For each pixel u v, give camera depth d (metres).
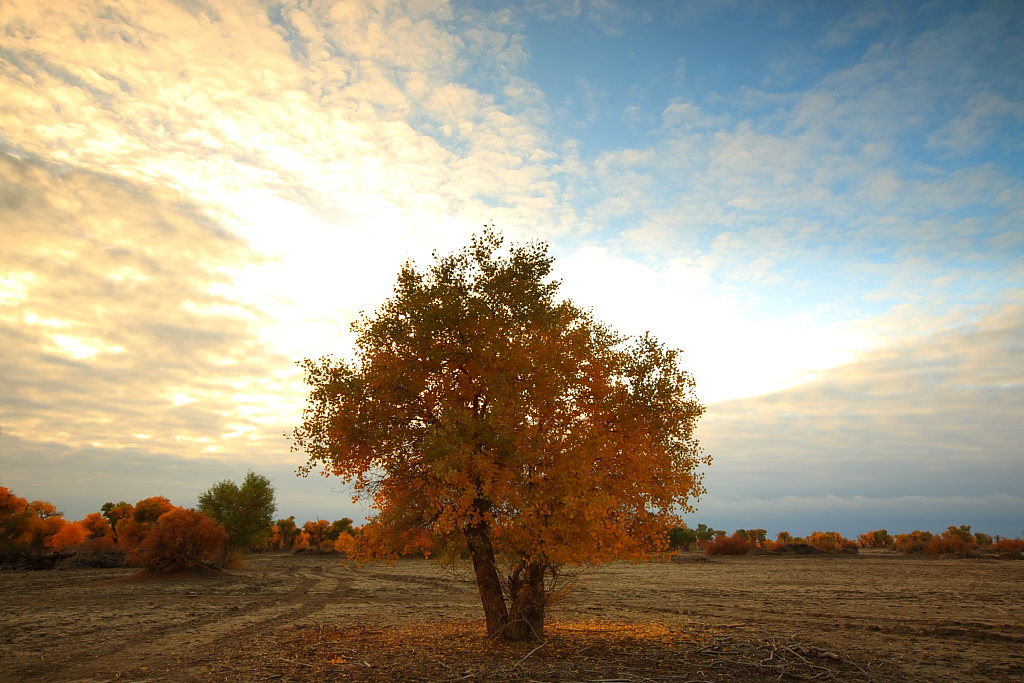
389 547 15.73
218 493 58.72
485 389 15.55
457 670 12.77
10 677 12.92
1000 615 22.34
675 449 15.86
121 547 59.59
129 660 14.56
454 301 15.85
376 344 16.11
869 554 82.25
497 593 16.08
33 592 33.75
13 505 57.84
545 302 16.47
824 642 16.41
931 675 12.47
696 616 22.78
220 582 42.78
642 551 14.73
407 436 15.34
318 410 15.52
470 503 13.66
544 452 14.38
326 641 16.95
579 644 15.62
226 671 12.98
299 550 102.19
